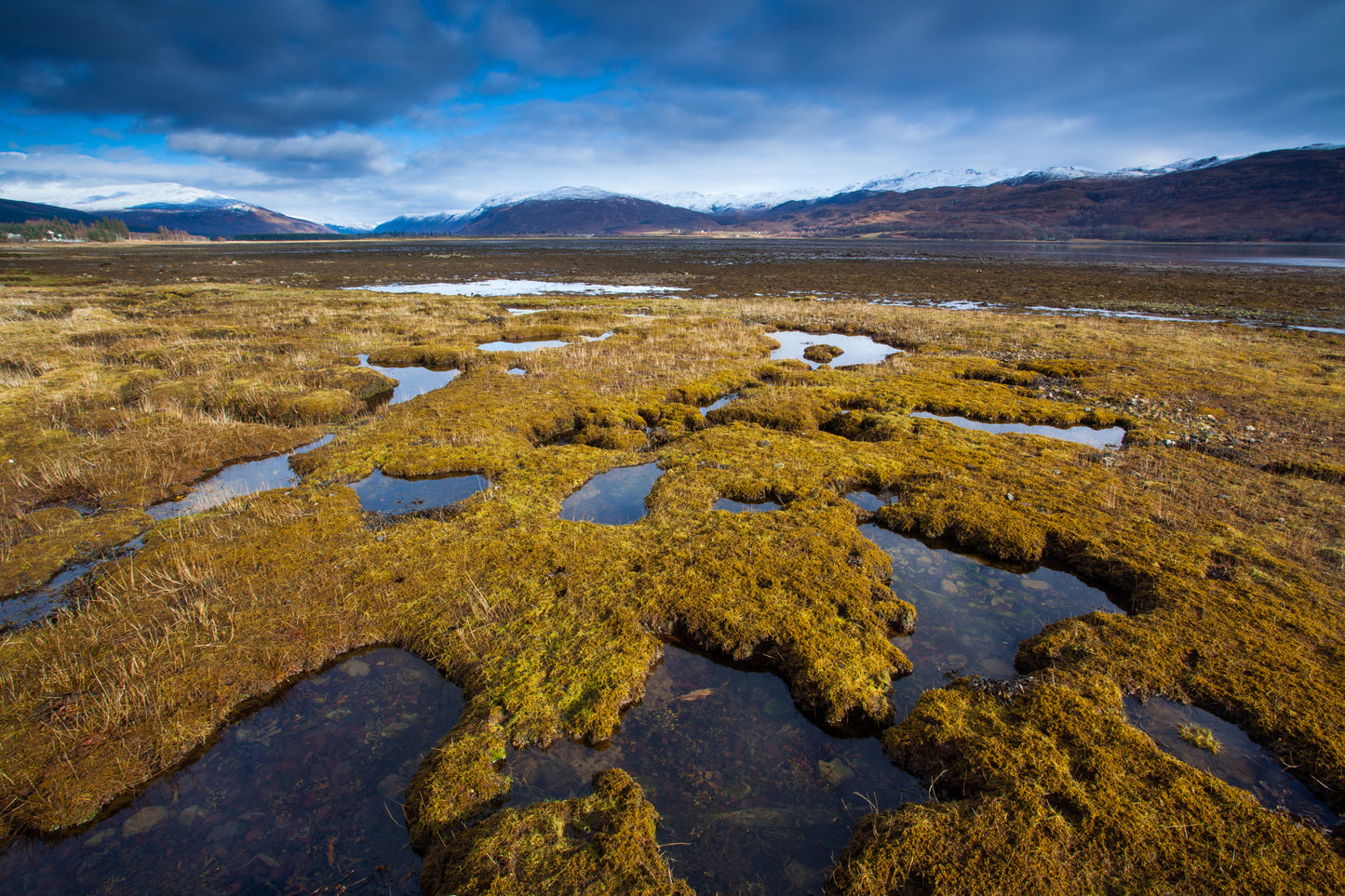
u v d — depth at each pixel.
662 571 7.79
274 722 5.91
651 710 6.00
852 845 4.54
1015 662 6.54
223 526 9.01
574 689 5.97
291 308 31.06
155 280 49.00
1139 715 5.59
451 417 13.83
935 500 9.66
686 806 5.05
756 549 8.26
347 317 28.00
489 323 27.28
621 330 24.98
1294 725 5.25
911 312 30.58
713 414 14.27
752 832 4.84
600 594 7.36
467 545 8.44
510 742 5.48
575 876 4.25
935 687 6.22
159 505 10.15
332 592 7.47
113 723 5.61
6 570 8.02
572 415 14.21
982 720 5.49
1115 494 9.80
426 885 4.38
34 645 6.54
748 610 7.04
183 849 4.77
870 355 21.70
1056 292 40.12
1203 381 16.73
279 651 6.50
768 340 23.47
